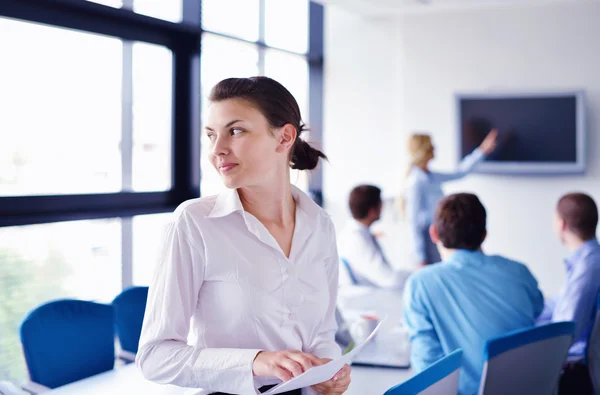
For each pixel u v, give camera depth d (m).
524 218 6.12
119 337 2.90
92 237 4.02
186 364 1.23
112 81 4.12
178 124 4.72
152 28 4.38
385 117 6.50
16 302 3.53
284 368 1.18
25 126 3.55
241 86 1.28
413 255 5.94
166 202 4.65
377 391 2.00
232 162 1.27
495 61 6.11
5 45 3.42
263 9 5.65
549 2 5.93
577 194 2.94
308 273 1.42
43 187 3.68
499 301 2.24
